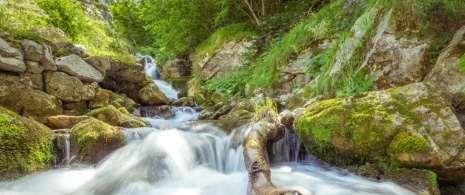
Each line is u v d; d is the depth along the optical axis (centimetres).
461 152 244
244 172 362
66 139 354
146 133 415
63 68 509
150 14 1101
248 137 336
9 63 413
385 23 421
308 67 595
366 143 279
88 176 321
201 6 969
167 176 329
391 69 389
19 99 426
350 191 256
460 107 296
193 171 358
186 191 296
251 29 876
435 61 349
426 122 264
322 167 334
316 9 846
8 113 327
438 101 273
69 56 529
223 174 359
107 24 1255
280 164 375
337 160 317
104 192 289
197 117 667
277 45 732
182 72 1126
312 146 332
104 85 677
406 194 235
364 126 282
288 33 760
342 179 293
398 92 296
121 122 484
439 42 355
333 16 627
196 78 949
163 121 550
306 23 694
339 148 301
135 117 545
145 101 732
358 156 294
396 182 254
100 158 344
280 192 202
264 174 252
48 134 350
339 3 647
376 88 399
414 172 257
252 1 965
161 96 765
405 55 376
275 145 398
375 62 414
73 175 321
